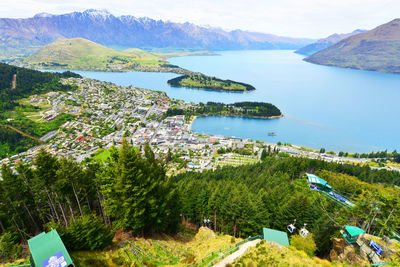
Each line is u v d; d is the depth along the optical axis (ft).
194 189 237.45
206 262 114.32
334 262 123.34
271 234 137.49
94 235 121.19
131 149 142.20
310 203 195.00
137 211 138.82
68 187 167.02
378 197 167.94
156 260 124.88
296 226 181.27
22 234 165.48
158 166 181.47
